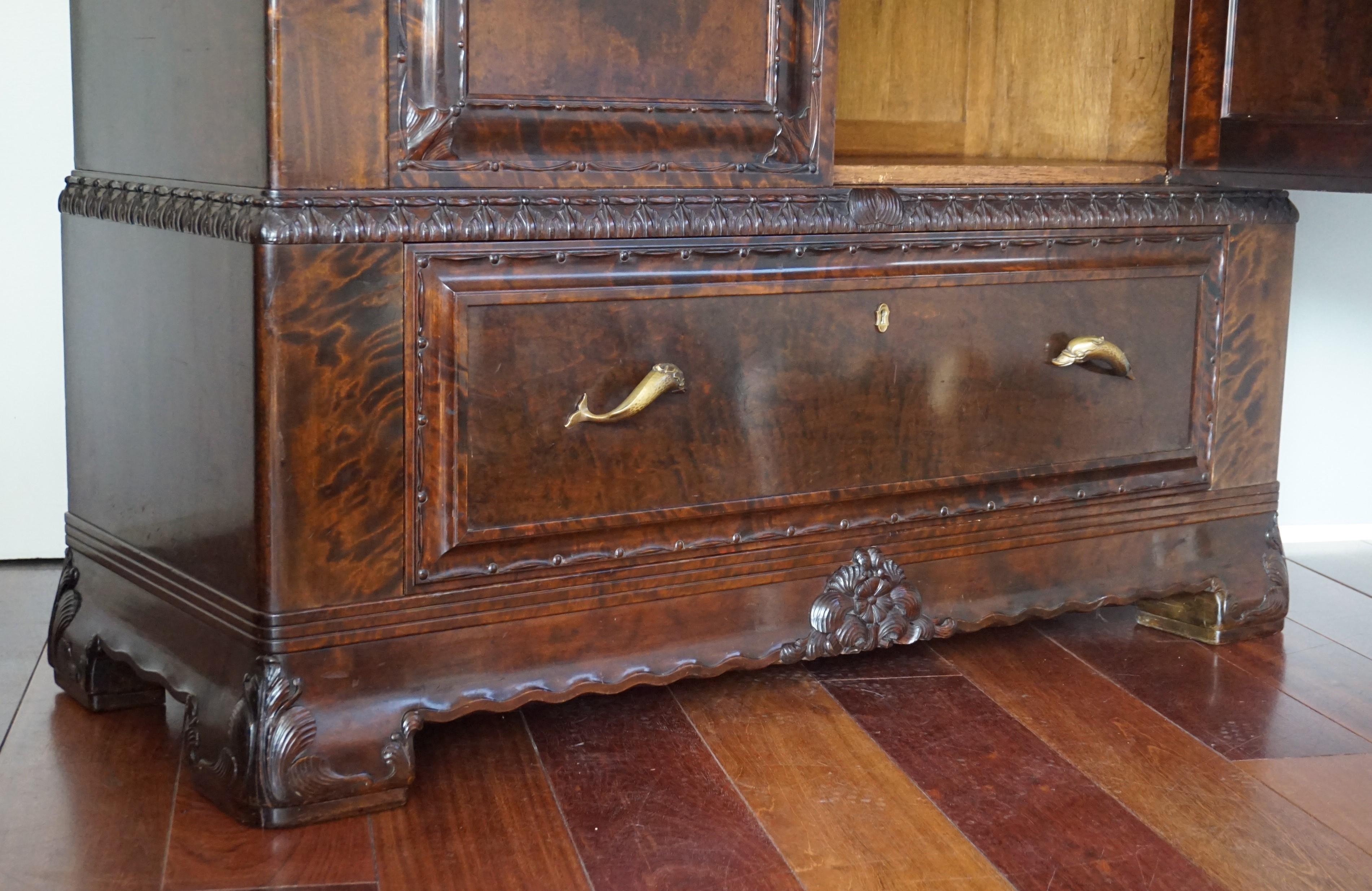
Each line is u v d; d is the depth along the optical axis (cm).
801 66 124
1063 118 173
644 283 118
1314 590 180
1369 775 122
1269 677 147
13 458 171
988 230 135
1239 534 160
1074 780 120
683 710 133
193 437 112
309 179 103
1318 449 202
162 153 116
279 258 101
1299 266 196
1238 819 113
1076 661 151
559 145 114
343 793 108
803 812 112
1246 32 137
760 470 127
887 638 136
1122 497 150
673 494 123
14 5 162
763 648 130
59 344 170
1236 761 125
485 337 111
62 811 109
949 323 136
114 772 117
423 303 108
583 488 118
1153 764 123
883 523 135
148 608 121
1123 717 134
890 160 168
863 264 129
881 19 177
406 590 111
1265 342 158
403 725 111
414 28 106
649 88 117
